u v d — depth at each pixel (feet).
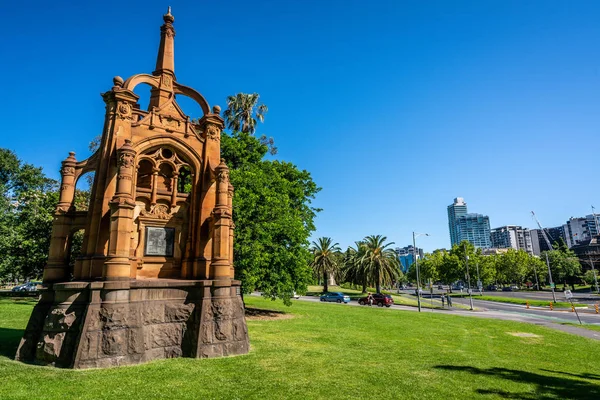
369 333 66.03
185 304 40.83
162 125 47.21
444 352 50.47
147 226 45.55
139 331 36.11
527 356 52.65
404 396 28.35
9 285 199.82
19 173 142.10
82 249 42.34
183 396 26.14
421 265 325.83
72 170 47.75
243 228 82.64
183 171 73.31
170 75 51.85
